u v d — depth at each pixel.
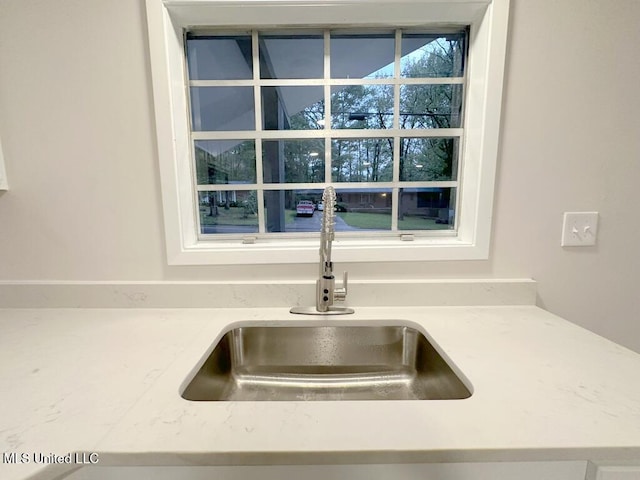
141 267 0.97
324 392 0.87
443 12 0.90
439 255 0.97
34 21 0.86
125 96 0.90
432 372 0.78
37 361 0.66
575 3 0.86
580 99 0.90
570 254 0.98
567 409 0.50
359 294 0.97
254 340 0.91
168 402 0.52
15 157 0.91
